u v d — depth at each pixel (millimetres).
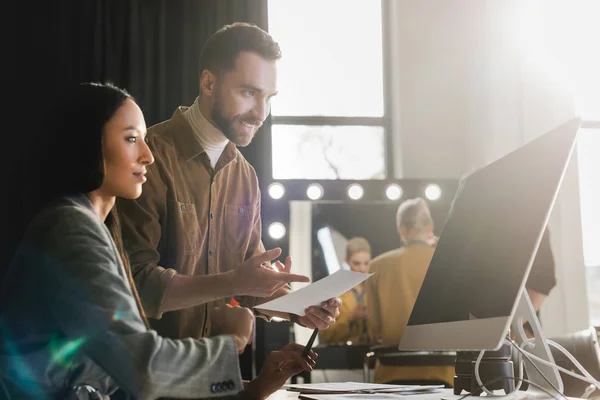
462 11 4438
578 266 4262
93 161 1184
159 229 1891
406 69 4355
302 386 1750
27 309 1074
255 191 2174
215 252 2061
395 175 4262
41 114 4055
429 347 1374
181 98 4141
